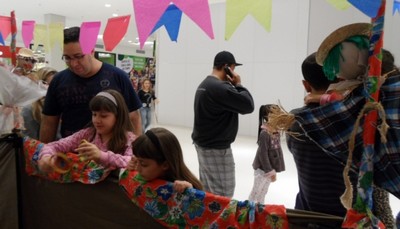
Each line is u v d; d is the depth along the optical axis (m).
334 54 0.91
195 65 9.29
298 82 7.45
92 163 1.47
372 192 0.90
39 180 1.74
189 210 1.17
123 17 1.39
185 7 1.01
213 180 2.52
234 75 2.48
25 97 1.86
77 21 11.77
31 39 2.01
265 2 0.97
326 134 0.93
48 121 1.98
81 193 1.53
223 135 2.48
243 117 8.31
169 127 9.44
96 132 1.69
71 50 1.72
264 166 2.97
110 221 1.42
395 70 0.92
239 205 1.07
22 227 1.89
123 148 1.57
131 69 11.35
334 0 1.01
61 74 1.93
